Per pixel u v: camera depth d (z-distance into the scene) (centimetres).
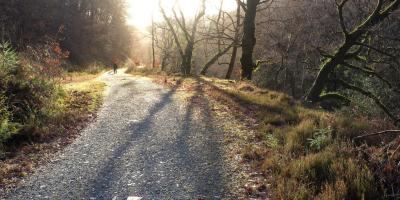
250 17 2553
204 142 1012
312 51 3002
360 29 2009
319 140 877
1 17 4334
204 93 1864
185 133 1107
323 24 2922
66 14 6388
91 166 833
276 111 1362
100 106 1534
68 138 1057
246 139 1037
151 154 912
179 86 2209
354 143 874
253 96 1689
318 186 672
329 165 731
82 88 1981
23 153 922
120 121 1271
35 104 1207
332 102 2712
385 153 698
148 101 1661
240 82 2303
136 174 782
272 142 962
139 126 1198
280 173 746
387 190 623
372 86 2247
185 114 1371
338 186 629
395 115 1906
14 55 1356
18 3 5088
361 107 2005
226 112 1394
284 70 3919
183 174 779
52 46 2009
